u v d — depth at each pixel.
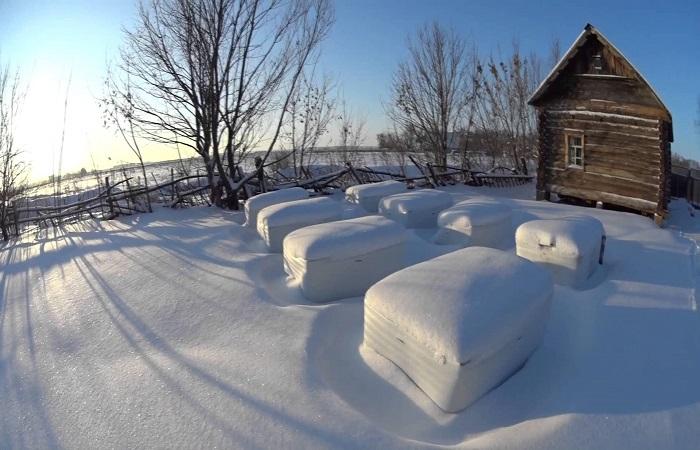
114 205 11.59
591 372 3.60
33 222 11.87
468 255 4.30
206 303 5.37
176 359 4.16
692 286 5.14
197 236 8.56
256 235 8.46
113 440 3.15
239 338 4.42
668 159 9.59
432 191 8.75
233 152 12.52
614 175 10.37
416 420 3.17
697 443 2.81
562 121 11.41
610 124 10.34
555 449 2.78
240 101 11.90
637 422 3.00
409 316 3.41
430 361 3.22
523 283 3.77
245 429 3.07
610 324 4.34
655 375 3.53
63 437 3.28
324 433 2.97
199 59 11.35
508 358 3.44
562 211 9.86
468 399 3.21
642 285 5.21
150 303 5.56
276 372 3.69
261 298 5.33
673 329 4.20
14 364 4.53
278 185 12.94
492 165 20.19
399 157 20.94
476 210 6.98
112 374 4.05
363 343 4.06
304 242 5.32
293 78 12.77
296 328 4.46
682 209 10.79
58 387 3.98
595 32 9.88
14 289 6.89
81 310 5.65
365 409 3.30
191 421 3.22
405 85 19.55
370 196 9.52
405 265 6.16
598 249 5.70
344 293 5.40
